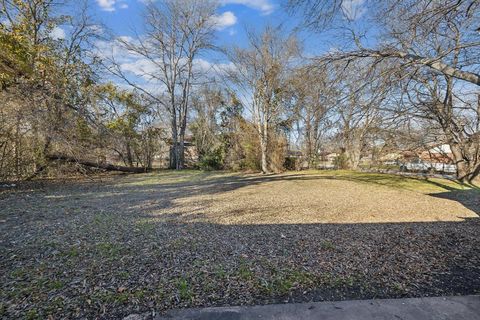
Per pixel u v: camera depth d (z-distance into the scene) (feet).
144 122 62.44
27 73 32.99
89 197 25.66
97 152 44.42
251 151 55.47
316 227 15.62
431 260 10.80
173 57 67.97
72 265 9.89
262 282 8.71
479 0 11.83
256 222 16.72
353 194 28.02
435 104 28.27
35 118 31.12
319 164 59.26
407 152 45.06
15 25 35.01
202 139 78.02
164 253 11.16
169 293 7.98
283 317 6.77
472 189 31.58
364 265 10.20
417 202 23.88
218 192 29.50
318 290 8.27
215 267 9.83
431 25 13.55
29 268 9.61
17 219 16.69
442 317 6.77
